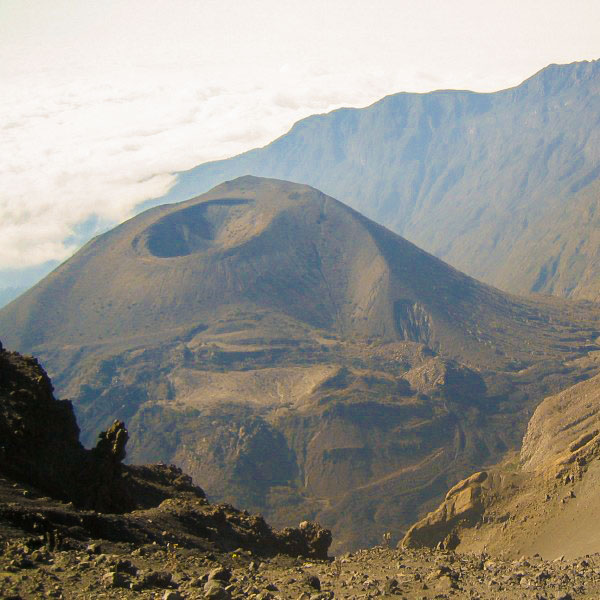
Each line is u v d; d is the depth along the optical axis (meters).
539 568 40.72
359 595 32.44
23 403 51.31
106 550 36.12
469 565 42.56
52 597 27.41
